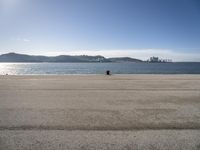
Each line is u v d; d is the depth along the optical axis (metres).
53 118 6.86
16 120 6.61
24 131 5.62
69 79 22.05
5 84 17.25
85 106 8.78
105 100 10.17
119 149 4.52
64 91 13.27
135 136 5.28
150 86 15.96
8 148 4.55
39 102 9.63
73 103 9.41
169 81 20.09
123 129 5.81
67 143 4.83
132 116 7.16
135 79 22.19
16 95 11.66
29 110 8.00
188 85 16.69
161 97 11.07
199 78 23.55
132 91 13.31
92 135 5.34
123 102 9.69
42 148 4.55
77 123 6.33
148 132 5.58
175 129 5.83
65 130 5.71
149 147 4.62
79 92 12.85
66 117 6.99
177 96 11.41
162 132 5.59
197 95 11.74
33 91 13.28
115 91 13.29
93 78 23.39
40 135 5.32
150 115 7.30
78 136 5.27
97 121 6.54
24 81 19.88
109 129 5.81
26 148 4.55
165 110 8.09
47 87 15.27
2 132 5.54
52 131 5.63
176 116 7.18
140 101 9.95
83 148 4.57
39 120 6.62
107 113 7.57
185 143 4.85
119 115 7.29
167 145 4.73
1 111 7.83
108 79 22.11
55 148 4.56
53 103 9.39
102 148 4.57
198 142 4.91
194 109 8.29
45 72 58.56
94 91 13.30
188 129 5.84
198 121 6.59
